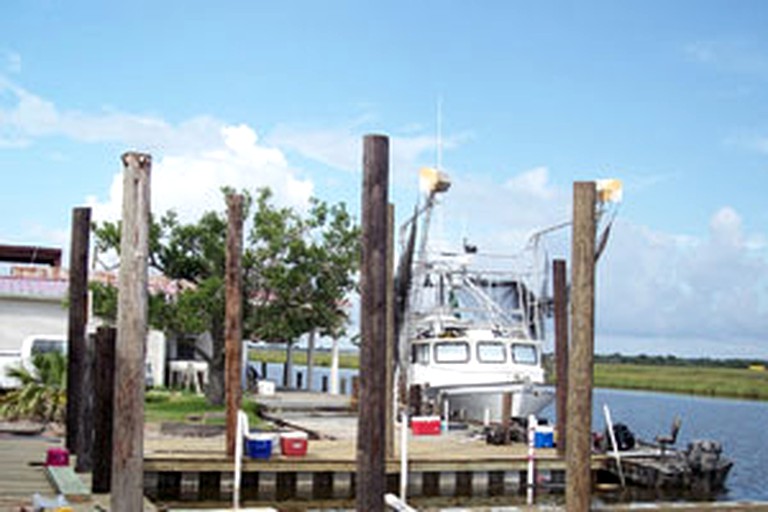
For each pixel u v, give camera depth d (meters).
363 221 9.08
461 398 26.97
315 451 18.77
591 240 10.74
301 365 97.62
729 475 23.95
